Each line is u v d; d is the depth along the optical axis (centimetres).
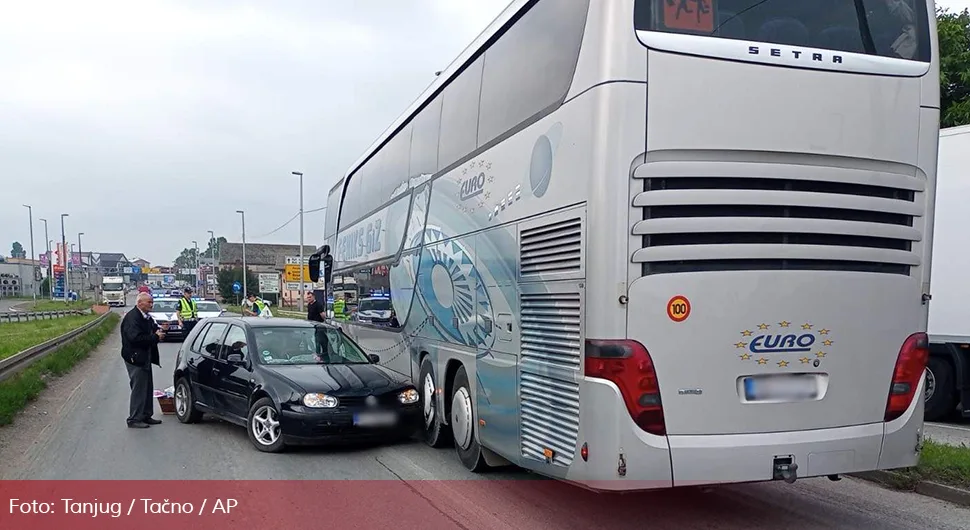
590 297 490
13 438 934
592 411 489
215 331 1059
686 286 486
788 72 506
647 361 479
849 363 517
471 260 726
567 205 525
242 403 907
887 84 529
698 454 484
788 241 504
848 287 517
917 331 542
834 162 514
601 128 484
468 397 746
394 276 1050
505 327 634
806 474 501
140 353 1020
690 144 486
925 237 544
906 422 533
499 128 667
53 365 1612
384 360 1096
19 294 11356
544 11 589
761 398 497
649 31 488
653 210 483
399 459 823
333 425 823
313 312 1788
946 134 1010
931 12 555
